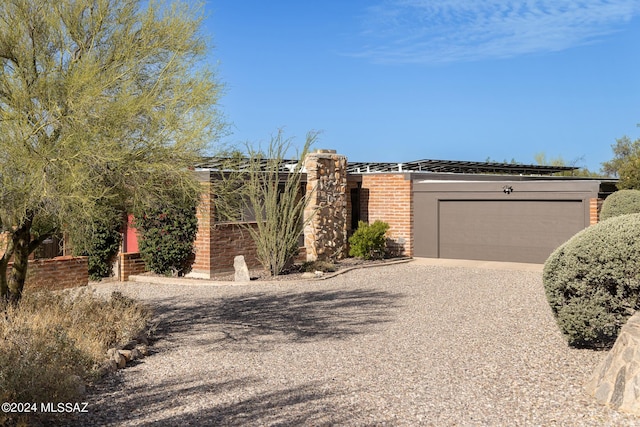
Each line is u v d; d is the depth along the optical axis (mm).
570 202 17516
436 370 6457
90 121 6629
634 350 5246
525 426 4781
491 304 10812
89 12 7559
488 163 24000
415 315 9906
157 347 7773
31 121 6723
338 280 14680
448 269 16703
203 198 9016
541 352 7117
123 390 5781
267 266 15578
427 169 23516
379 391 5715
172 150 7344
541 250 18016
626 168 22844
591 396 5465
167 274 15453
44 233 8562
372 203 20438
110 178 7094
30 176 6238
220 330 8867
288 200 15695
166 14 7758
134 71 7484
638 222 6762
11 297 8164
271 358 7105
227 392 5707
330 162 18391
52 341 6234
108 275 15789
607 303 6914
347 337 8281
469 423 4855
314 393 5660
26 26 7246
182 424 4828
